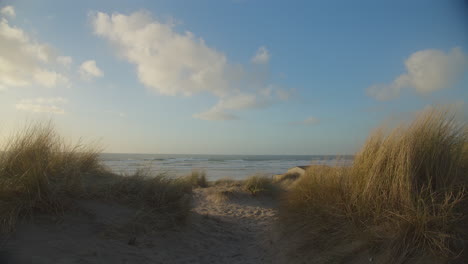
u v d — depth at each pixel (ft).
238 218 24.45
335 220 11.80
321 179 14.98
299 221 13.89
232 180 44.52
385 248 9.30
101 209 13.99
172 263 12.14
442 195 9.65
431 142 10.72
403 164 10.39
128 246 12.16
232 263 13.43
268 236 16.87
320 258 10.77
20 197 11.51
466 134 11.31
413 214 9.25
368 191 11.12
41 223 11.28
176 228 15.89
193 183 41.09
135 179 17.49
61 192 13.15
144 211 15.40
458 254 8.02
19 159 13.00
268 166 133.80
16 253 8.95
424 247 8.68
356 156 13.24
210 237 17.06
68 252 9.93
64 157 16.22
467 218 8.82
